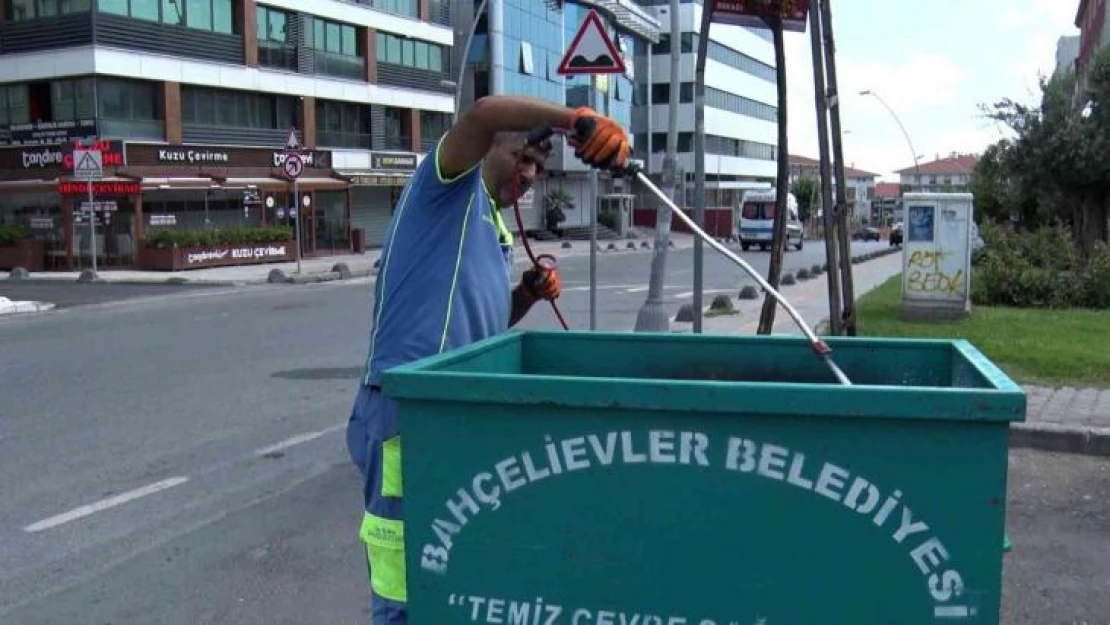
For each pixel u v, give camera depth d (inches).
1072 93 960.3
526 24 2176.4
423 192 104.5
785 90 281.0
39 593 180.7
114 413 332.5
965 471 73.7
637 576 80.6
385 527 102.0
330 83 1578.5
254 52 1413.6
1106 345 404.2
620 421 79.3
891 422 74.2
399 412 84.7
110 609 173.3
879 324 491.8
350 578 186.9
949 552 74.6
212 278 984.9
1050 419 277.4
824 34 271.4
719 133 3161.9
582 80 2340.1
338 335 530.3
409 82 1781.5
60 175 1177.4
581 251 1608.0
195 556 198.8
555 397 79.8
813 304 638.5
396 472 101.0
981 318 511.5
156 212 1195.3
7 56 1226.6
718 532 78.4
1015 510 220.7
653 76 2839.6
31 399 357.1
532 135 94.7
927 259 506.6
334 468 263.1
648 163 2709.2
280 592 180.4
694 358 112.3
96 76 1198.9
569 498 81.2
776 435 76.4
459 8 2075.5
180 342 507.5
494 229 112.1
